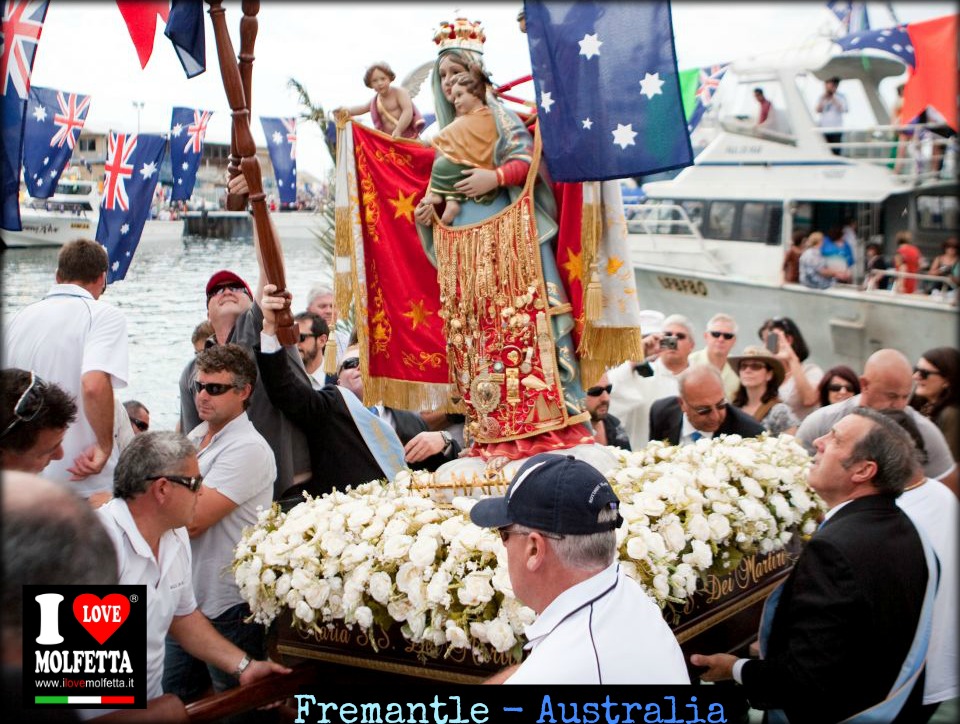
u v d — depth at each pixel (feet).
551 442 10.30
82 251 12.02
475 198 10.33
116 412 12.53
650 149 8.87
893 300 34.55
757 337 37.96
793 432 16.98
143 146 13.35
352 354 13.10
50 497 3.96
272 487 10.94
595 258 10.00
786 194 37.24
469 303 10.44
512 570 6.94
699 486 10.05
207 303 13.42
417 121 13.08
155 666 8.93
